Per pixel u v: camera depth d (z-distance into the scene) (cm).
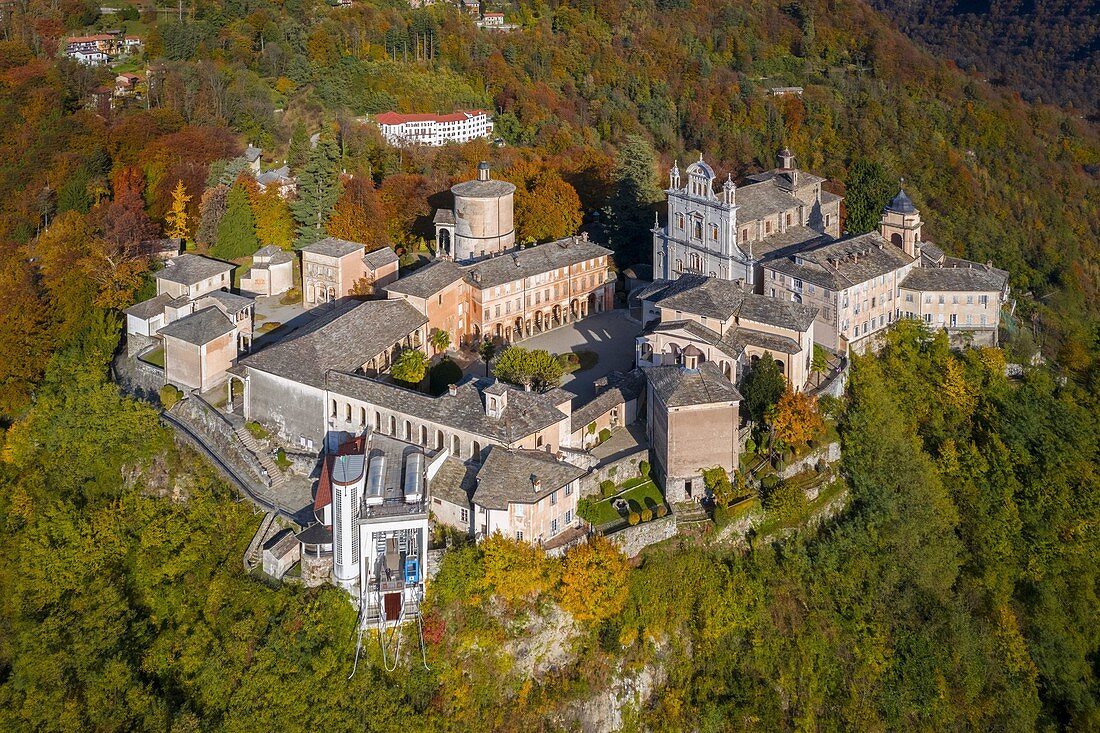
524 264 14225
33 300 13562
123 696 9331
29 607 10319
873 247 13850
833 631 10425
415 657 9088
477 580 9150
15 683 9681
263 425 11406
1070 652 11812
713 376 10712
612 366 13238
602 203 18425
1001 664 11369
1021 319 17350
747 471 11012
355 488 9056
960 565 11944
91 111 19138
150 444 11525
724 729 9706
